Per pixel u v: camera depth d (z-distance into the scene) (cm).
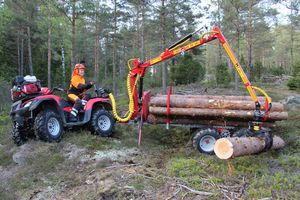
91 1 2305
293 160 602
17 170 667
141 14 2492
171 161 623
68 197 541
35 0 2606
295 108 1123
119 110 1161
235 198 469
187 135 838
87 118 766
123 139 779
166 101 741
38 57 3278
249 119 727
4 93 1986
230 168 552
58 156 665
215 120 751
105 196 506
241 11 2391
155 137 835
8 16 3094
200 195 482
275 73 3688
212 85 2484
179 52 754
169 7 1995
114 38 2612
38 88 782
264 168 573
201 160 624
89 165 636
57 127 739
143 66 776
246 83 687
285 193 475
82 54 3681
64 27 2659
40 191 574
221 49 3884
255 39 3180
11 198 566
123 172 570
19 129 759
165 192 500
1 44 3234
